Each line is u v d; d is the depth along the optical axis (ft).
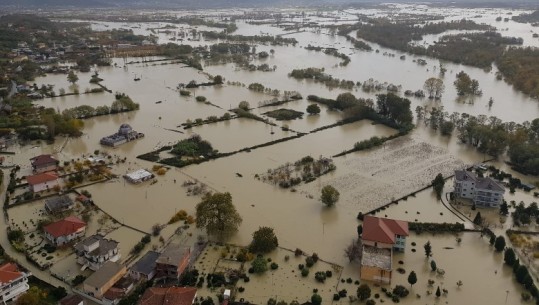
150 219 585.63
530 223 585.22
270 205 626.64
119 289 447.01
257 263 488.02
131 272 471.21
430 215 606.14
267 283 472.03
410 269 497.87
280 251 525.34
